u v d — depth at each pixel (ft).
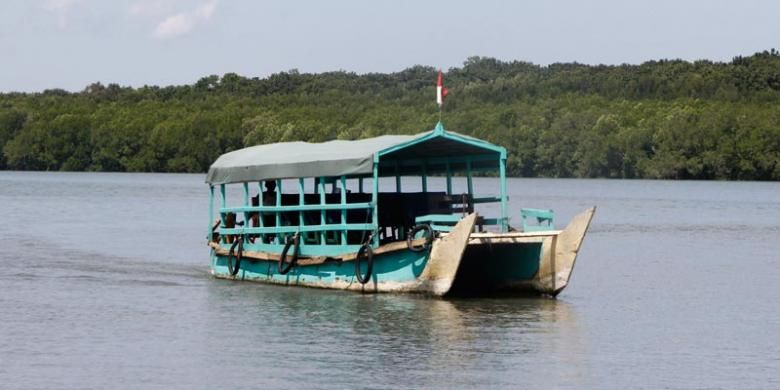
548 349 261.85
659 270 428.97
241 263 368.68
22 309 315.58
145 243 536.42
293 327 284.00
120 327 287.28
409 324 287.69
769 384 231.91
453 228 306.35
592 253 502.38
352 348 260.21
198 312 307.58
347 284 329.93
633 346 268.00
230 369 240.32
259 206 354.95
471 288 342.85
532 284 327.47
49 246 518.37
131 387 226.38
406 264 317.83
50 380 231.50
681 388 228.43
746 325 298.56
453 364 245.24
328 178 370.12
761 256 490.08
